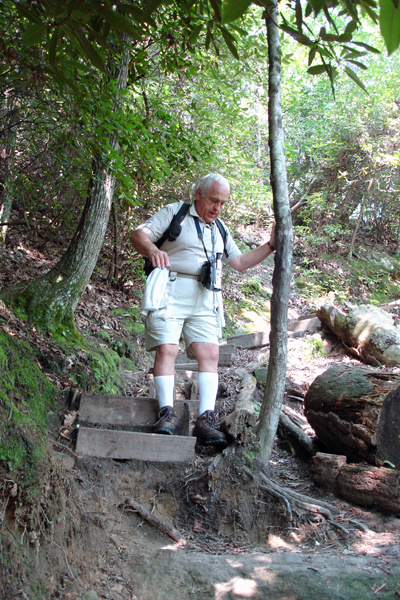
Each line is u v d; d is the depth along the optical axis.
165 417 2.99
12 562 2.00
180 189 6.66
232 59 5.84
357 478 2.88
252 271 9.62
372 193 10.55
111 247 6.60
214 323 3.12
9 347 3.16
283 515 2.76
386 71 10.53
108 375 3.98
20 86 3.26
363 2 1.20
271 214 10.70
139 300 6.24
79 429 2.91
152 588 2.21
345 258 10.95
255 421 3.04
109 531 2.58
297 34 1.72
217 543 2.66
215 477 2.85
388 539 2.53
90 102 3.14
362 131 9.78
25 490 2.21
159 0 1.34
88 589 2.17
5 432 2.32
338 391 3.29
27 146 4.73
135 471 2.90
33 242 5.93
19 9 1.46
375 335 5.71
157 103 5.16
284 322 3.10
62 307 4.04
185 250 2.98
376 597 1.99
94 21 1.63
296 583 2.14
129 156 4.22
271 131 3.14
